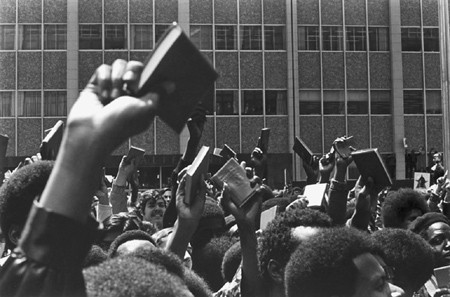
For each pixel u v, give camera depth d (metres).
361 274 2.55
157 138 38.16
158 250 3.03
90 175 1.63
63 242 1.66
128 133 1.63
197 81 1.67
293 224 3.33
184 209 3.61
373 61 40.31
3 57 39.03
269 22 39.94
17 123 38.97
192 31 39.50
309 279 2.57
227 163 3.65
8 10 38.94
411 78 40.44
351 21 40.22
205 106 3.47
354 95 40.34
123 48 39.12
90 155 1.62
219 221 5.34
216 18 39.62
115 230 5.53
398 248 4.38
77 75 38.97
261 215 4.88
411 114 40.44
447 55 22.17
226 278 4.39
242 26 39.84
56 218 1.64
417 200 6.20
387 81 40.47
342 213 5.80
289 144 39.84
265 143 8.77
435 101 40.56
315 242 2.62
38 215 1.65
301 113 40.09
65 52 39.09
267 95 40.06
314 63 40.12
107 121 1.62
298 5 40.06
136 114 1.62
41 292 1.68
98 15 39.09
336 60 40.19
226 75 39.75
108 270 1.87
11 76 39.06
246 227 3.57
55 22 39.06
